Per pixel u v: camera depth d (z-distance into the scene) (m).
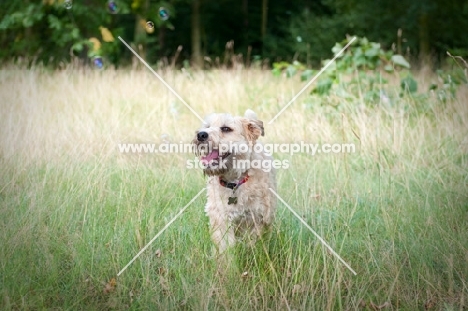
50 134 7.47
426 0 18.62
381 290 4.38
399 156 6.87
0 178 6.18
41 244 4.88
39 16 15.36
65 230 5.16
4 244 4.75
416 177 6.43
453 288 4.38
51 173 6.24
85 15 15.86
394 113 7.99
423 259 4.63
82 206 5.54
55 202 5.62
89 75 11.80
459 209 5.59
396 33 19.84
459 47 19.53
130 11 16.98
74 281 4.44
